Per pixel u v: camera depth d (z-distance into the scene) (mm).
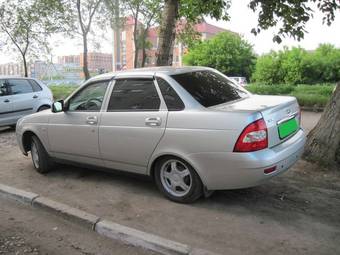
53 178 6316
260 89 21953
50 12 21766
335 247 3883
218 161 4438
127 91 5293
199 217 4602
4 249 4082
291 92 20719
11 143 9453
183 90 4801
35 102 11719
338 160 6344
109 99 5453
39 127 6352
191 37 19641
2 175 6605
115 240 4262
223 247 3926
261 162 4266
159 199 5180
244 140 4273
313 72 30844
